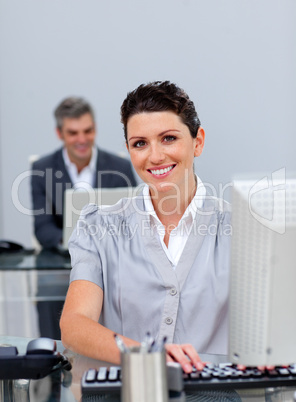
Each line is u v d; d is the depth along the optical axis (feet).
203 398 4.48
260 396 4.51
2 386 4.81
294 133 18.21
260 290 4.34
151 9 18.20
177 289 5.95
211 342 5.97
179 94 5.82
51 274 11.76
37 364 4.87
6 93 18.66
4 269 11.64
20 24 18.48
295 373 4.71
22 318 11.79
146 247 6.10
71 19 18.39
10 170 18.78
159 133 5.74
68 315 5.67
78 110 14.76
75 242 6.27
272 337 4.37
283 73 18.12
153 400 3.99
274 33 18.06
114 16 18.29
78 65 18.47
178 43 18.21
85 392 4.61
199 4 18.08
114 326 6.11
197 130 6.03
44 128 18.70
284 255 4.30
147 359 3.99
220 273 5.98
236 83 18.19
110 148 18.51
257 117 18.26
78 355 5.42
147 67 18.30
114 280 6.10
